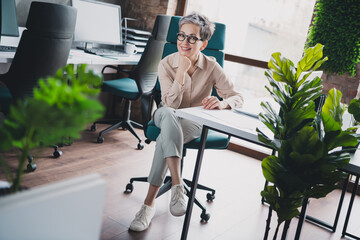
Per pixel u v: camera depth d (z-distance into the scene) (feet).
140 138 12.74
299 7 13.23
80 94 2.36
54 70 8.96
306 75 5.81
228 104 7.71
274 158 5.57
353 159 5.69
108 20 13.19
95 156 11.05
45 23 8.17
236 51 14.42
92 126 13.21
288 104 5.69
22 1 11.93
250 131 6.16
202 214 8.52
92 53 12.14
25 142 2.68
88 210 2.14
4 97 8.62
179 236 7.70
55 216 1.99
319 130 5.31
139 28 15.40
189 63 7.84
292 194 5.38
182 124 7.73
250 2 14.03
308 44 12.73
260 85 13.93
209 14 14.89
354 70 12.24
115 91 12.30
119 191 9.15
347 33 12.09
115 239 7.11
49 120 2.34
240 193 10.52
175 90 7.83
